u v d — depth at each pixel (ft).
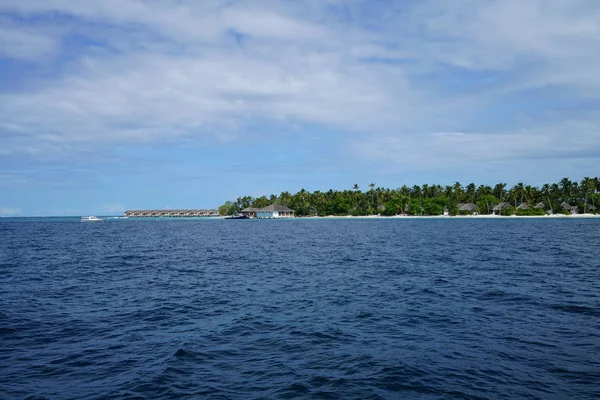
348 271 119.24
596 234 286.66
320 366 44.73
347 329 58.75
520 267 122.21
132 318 66.13
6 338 55.47
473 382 40.22
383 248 195.62
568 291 84.48
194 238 299.79
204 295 85.05
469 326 59.62
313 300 79.00
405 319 63.98
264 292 87.97
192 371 43.60
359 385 39.78
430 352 48.73
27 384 40.65
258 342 53.16
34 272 121.70
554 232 313.12
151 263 144.97
